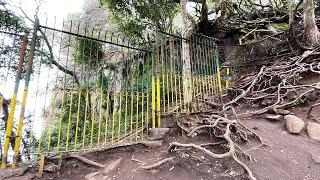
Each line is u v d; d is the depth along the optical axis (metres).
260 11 13.59
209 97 6.60
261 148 4.62
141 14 11.75
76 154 4.07
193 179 3.62
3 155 3.68
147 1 11.53
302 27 10.48
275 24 12.66
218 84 6.84
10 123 3.72
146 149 4.47
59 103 7.11
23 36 4.09
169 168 3.88
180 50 6.59
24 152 4.07
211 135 4.72
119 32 11.85
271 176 3.74
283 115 6.36
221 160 4.04
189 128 4.98
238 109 7.44
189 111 5.72
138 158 4.21
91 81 6.29
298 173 3.90
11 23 7.14
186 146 4.07
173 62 6.05
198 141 4.65
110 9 11.86
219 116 5.04
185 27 8.28
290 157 4.39
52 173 3.76
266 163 4.10
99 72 6.53
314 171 3.96
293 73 7.79
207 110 5.94
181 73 6.32
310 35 9.43
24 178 3.53
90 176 3.69
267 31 11.91
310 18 9.51
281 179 3.70
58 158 3.91
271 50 10.77
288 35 10.30
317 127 5.35
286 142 4.99
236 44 12.27
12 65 5.01
